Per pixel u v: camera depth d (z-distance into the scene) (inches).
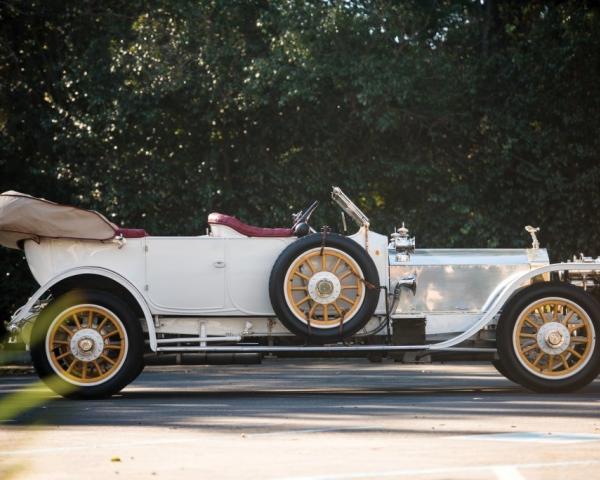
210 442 304.2
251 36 955.3
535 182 931.3
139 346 449.1
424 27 944.9
